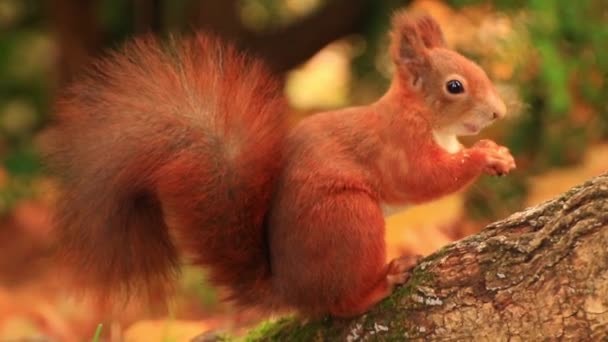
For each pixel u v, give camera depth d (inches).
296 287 130.4
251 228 131.0
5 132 205.8
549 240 129.8
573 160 164.2
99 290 131.3
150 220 131.2
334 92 206.8
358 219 130.1
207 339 135.6
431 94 131.6
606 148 167.3
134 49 131.6
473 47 154.9
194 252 131.0
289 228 130.3
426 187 131.0
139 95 131.0
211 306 147.6
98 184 130.9
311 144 130.8
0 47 215.8
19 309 149.4
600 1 152.7
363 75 184.7
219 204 130.7
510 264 130.0
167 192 130.6
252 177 130.8
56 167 131.3
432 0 168.2
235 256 131.0
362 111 131.3
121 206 130.9
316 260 130.1
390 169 130.9
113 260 131.1
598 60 150.6
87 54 189.3
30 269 170.7
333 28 184.4
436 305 130.4
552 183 158.2
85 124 131.2
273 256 130.7
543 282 129.6
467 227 150.7
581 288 129.3
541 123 158.9
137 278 131.3
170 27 179.3
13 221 185.5
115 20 190.4
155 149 130.6
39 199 186.2
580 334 129.3
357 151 130.8
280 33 184.5
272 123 131.1
